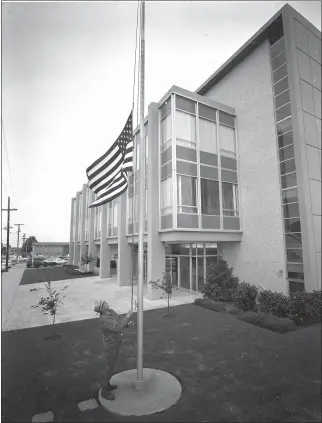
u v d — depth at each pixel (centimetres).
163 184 1239
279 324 742
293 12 1006
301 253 973
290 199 1030
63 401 400
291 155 1031
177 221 1126
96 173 761
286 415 365
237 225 1253
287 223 1038
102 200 720
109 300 1215
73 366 522
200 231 1172
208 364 530
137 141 1438
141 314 437
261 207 1159
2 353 579
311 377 464
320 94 1029
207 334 718
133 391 420
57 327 798
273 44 1133
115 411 367
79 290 1485
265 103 1160
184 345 637
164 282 1042
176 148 1161
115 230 1880
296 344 623
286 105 1060
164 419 359
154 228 1234
